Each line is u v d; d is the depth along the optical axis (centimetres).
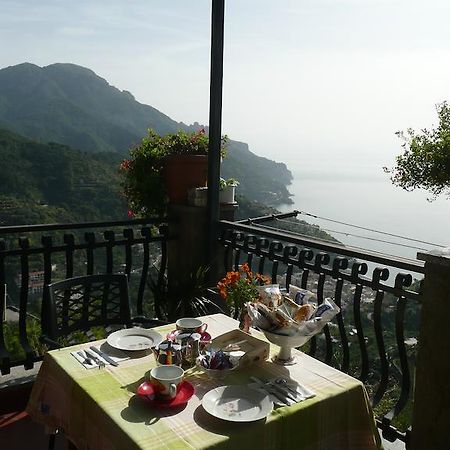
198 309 354
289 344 170
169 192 385
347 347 271
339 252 252
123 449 127
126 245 345
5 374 287
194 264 368
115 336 192
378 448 165
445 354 193
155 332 197
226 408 140
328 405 150
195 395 149
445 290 191
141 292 367
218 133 345
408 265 219
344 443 157
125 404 142
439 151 211
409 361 237
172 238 372
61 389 165
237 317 226
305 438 145
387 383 252
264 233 310
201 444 123
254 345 181
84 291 253
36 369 295
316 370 171
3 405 269
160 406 139
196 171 373
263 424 134
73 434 157
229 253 359
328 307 169
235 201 383
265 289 186
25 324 305
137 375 162
